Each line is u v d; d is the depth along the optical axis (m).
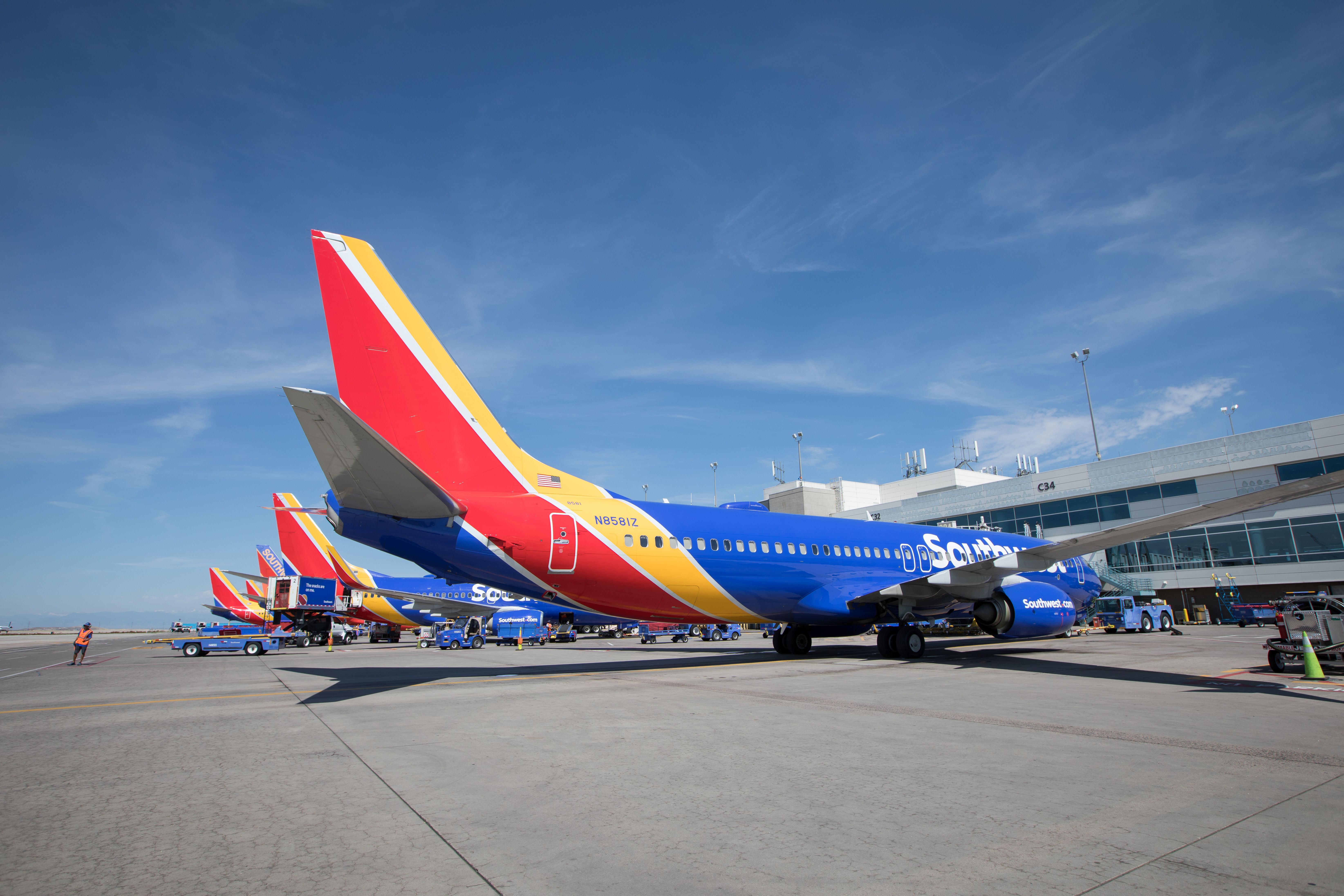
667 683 13.36
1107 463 44.03
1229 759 6.50
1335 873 3.78
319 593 41.62
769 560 17.20
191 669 21.19
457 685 13.62
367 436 10.21
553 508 14.56
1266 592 38.69
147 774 6.42
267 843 4.46
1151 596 36.97
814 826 4.67
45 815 5.15
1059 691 11.43
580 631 59.34
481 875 3.87
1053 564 16.33
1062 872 3.82
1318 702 10.09
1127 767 6.23
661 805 5.21
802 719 8.94
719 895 3.54
